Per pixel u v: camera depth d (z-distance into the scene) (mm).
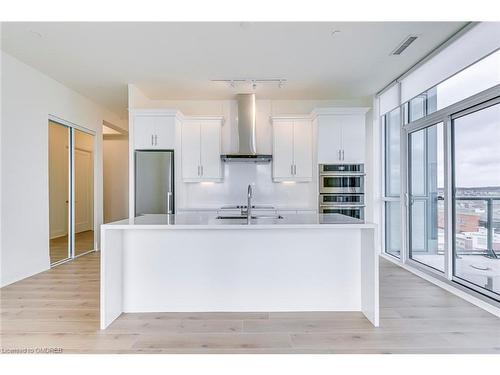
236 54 3662
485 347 2207
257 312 2838
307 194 5484
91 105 5562
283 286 2865
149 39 3285
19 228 3842
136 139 4762
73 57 3738
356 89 4988
